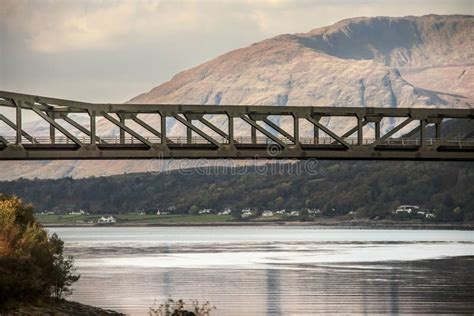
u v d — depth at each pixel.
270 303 166.50
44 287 129.00
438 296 176.88
